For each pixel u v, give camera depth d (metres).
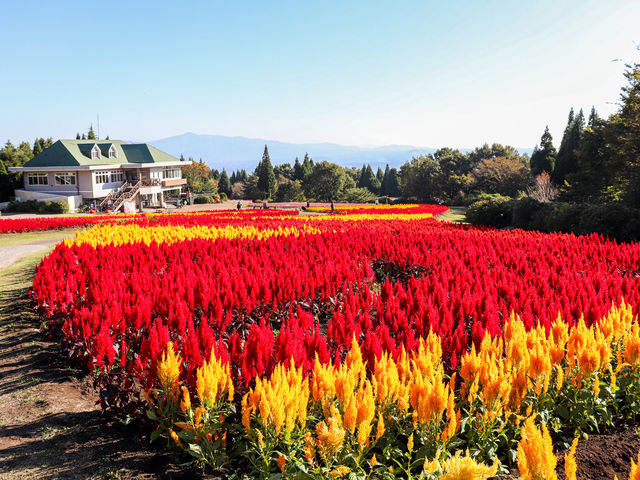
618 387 4.21
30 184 47.41
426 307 5.52
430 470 2.82
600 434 3.99
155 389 3.83
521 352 3.95
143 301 5.45
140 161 55.78
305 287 7.30
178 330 5.31
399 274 10.53
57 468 3.45
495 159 62.53
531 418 2.67
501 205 28.11
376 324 5.82
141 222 21.20
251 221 22.36
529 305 5.55
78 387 4.91
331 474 2.96
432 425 3.36
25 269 12.17
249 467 3.39
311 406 3.59
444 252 10.45
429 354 3.90
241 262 9.48
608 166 27.58
